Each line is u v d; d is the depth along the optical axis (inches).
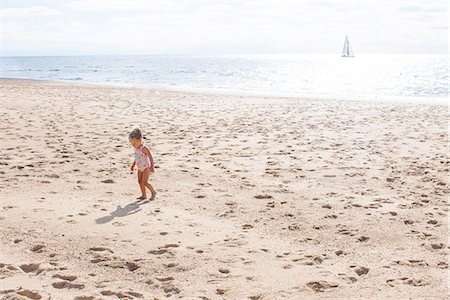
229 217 223.0
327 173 316.8
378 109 733.9
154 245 183.5
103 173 310.2
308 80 1847.9
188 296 142.6
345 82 1704.0
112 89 1152.2
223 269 161.9
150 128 515.5
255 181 294.0
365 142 440.1
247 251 179.5
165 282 152.3
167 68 3351.4
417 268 165.8
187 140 443.2
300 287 148.8
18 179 289.1
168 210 231.9
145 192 253.4
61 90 1077.8
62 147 396.5
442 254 179.3
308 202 249.8
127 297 141.5
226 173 314.2
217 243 187.5
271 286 149.6
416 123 574.2
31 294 142.7
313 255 176.4
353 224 214.2
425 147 416.8
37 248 179.6
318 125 553.6
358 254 179.3
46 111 652.7
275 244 188.4
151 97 926.4
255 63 5128.0
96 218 216.1
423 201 254.1
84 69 3134.8
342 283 152.8
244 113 669.9
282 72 2691.9
